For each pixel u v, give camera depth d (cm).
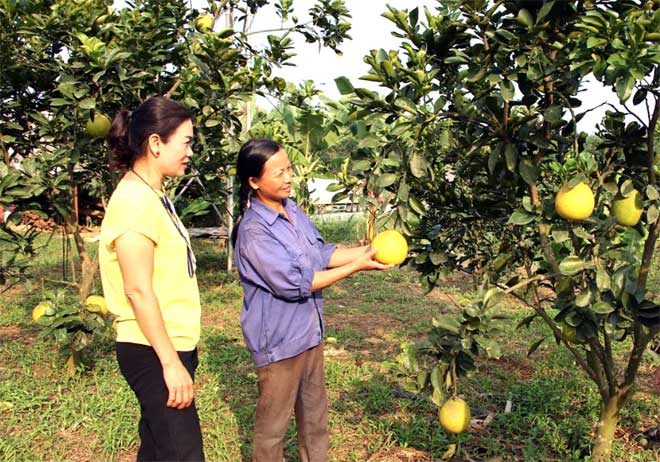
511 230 332
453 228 337
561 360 518
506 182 308
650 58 217
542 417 396
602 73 230
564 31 262
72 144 460
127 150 244
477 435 385
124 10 464
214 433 386
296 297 277
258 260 276
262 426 292
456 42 278
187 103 437
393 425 393
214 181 583
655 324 263
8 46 437
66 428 396
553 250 320
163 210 237
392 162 271
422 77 258
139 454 245
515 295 316
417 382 275
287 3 560
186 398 229
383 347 576
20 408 418
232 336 607
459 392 453
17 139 497
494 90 276
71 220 484
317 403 308
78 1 442
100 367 500
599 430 330
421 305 751
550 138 300
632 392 321
